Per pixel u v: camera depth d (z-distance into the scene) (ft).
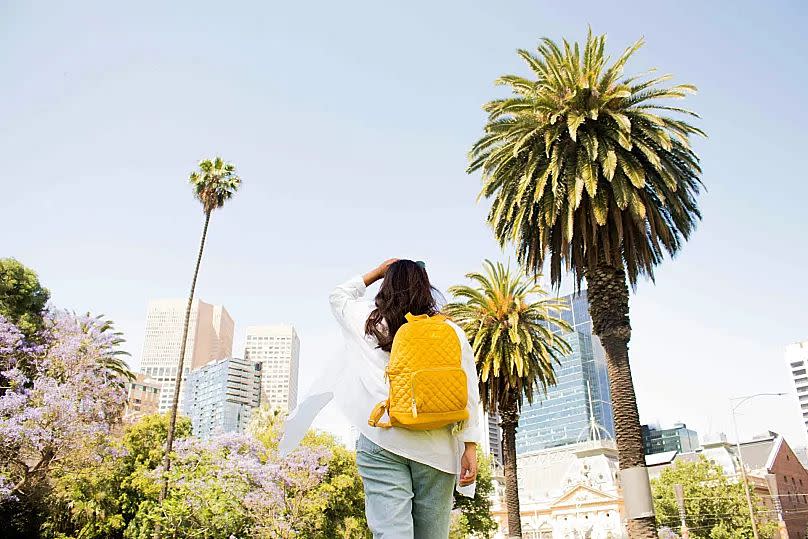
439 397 7.13
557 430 586.86
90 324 97.40
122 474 103.76
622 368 56.08
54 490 90.22
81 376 91.97
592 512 283.79
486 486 170.19
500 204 62.23
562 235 59.41
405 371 7.29
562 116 58.54
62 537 90.07
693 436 545.44
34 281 115.85
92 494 94.58
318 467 114.83
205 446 91.91
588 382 589.73
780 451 291.17
